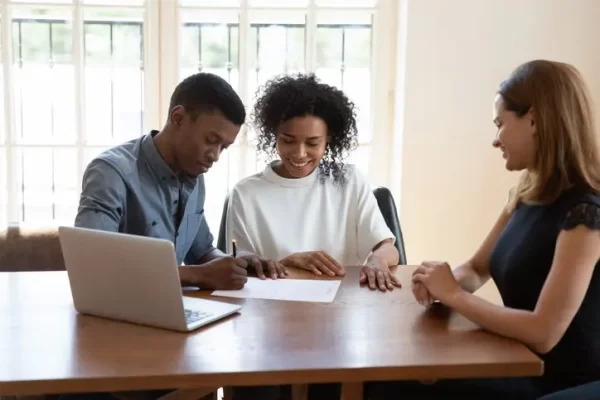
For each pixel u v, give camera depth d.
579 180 1.38
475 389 1.44
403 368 1.13
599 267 1.37
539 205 1.46
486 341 1.25
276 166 2.06
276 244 1.95
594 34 2.60
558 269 1.30
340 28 2.65
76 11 2.53
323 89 1.93
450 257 2.69
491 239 1.72
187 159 1.70
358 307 1.45
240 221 1.96
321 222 2.01
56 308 1.42
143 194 1.70
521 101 1.40
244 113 1.69
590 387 1.22
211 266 1.59
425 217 2.66
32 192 2.63
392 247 1.93
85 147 2.62
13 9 2.52
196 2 2.58
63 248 1.34
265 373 1.10
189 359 1.14
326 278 1.69
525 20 2.58
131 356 1.15
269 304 1.46
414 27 2.54
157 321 1.29
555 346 1.39
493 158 2.64
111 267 1.30
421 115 2.60
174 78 2.62
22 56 2.55
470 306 1.34
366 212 2.01
